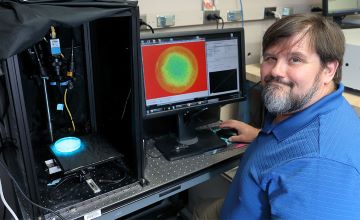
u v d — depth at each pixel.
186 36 1.29
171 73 1.29
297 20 0.91
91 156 1.15
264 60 0.99
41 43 1.16
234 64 1.43
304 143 0.86
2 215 1.35
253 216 1.00
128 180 1.17
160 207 1.98
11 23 0.79
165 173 1.24
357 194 0.76
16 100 0.85
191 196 2.03
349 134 0.86
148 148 1.41
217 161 1.32
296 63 0.90
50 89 1.29
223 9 1.79
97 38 1.29
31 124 1.32
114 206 1.08
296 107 0.94
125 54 1.08
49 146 1.26
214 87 1.40
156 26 1.58
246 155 1.12
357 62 1.41
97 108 1.42
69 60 1.27
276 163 0.88
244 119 1.98
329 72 0.93
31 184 0.95
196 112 1.46
